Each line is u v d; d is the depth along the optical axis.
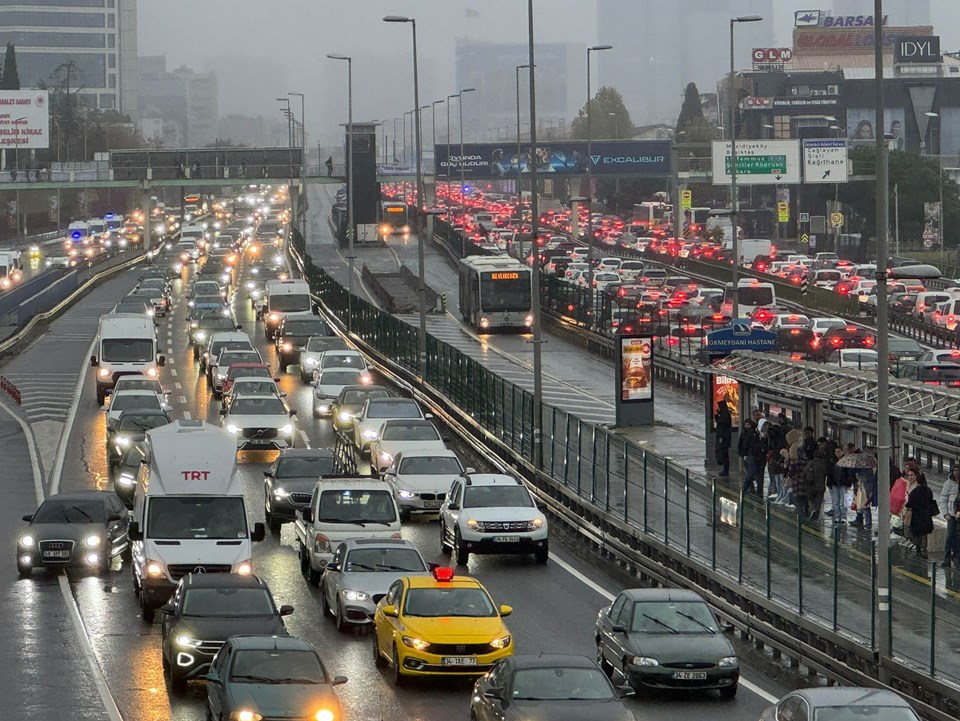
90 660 61.50
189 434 75.62
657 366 165.38
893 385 83.56
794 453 91.56
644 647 55.06
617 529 84.69
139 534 72.31
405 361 158.62
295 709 47.41
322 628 67.50
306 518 79.62
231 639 51.53
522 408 106.75
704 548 73.00
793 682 58.97
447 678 58.47
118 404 121.31
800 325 179.75
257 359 149.25
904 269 58.06
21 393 152.25
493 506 81.94
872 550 57.06
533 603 72.38
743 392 105.94
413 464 95.88
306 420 136.62
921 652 54.25
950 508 76.44
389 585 66.25
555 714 45.47
